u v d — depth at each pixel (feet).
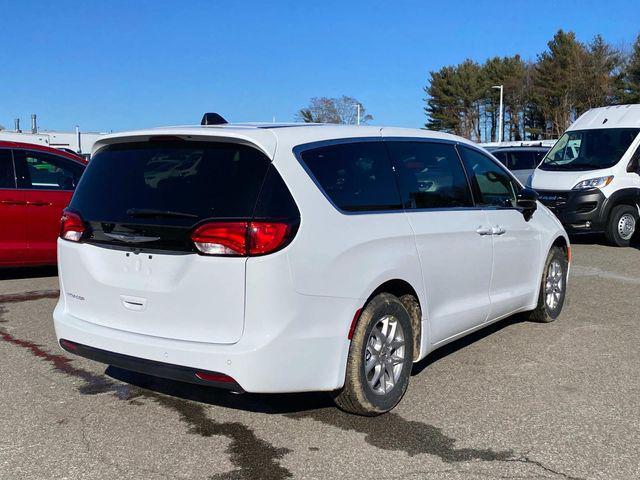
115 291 13.35
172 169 13.26
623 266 34.06
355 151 14.48
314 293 12.58
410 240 14.87
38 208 28.35
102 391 15.84
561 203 41.75
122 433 13.53
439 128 232.12
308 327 12.55
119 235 13.32
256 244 12.05
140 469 12.02
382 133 15.52
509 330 21.42
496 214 18.45
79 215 14.25
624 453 12.73
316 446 12.96
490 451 12.78
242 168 12.66
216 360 12.06
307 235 12.53
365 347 13.65
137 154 13.94
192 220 12.50
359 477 11.76
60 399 15.34
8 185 27.81
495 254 18.25
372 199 14.38
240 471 11.96
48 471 11.94
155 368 12.67
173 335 12.68
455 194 17.21
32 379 16.66
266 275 12.01
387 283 14.34
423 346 15.52
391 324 14.38
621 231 41.65
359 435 13.46
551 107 199.72
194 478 11.71
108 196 13.89
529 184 44.86
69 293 14.49
